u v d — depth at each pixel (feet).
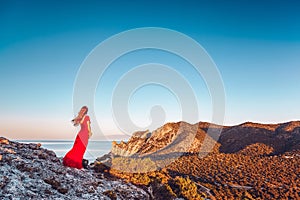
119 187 37.01
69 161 37.58
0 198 22.72
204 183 76.64
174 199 43.45
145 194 38.68
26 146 40.86
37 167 32.24
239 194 73.92
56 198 26.25
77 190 30.48
